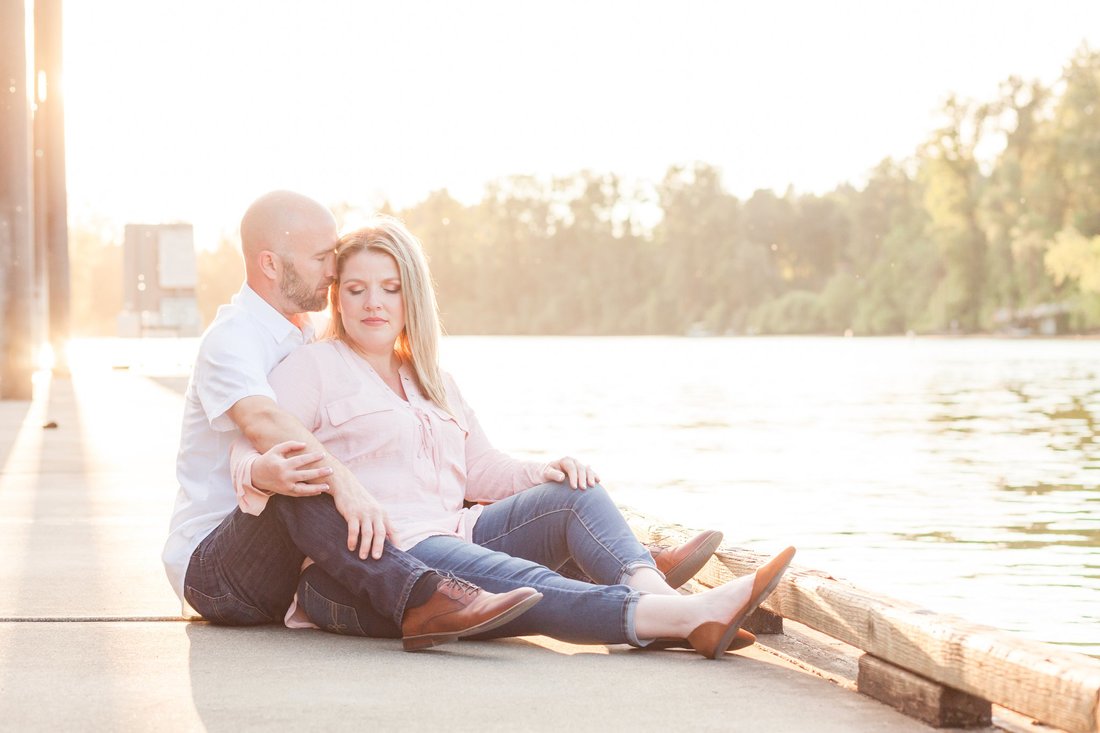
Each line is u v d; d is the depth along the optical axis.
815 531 7.30
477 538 3.57
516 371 32.06
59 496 6.69
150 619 3.71
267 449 3.32
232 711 2.77
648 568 3.37
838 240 100.44
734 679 3.10
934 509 8.23
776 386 25.00
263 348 3.50
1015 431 14.49
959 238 70.81
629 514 4.38
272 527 3.41
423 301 3.58
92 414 12.24
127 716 2.73
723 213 102.81
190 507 3.57
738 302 100.00
